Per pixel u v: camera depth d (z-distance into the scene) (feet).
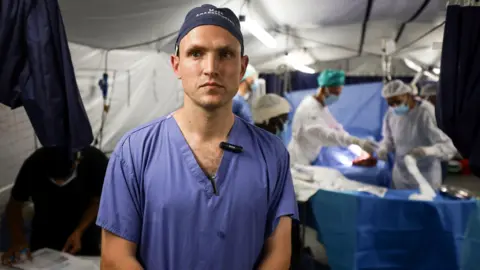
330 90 10.18
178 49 2.93
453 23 5.10
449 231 6.45
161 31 9.43
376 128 12.24
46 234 6.65
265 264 2.96
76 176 6.55
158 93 13.44
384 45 13.84
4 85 4.27
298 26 11.27
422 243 6.55
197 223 2.82
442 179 10.09
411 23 11.00
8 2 4.14
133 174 2.87
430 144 9.17
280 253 3.01
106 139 11.30
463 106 5.12
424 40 13.55
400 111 9.23
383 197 6.64
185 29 2.81
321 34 12.69
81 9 6.57
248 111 8.37
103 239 2.95
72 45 9.32
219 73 2.73
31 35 4.21
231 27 2.79
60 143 4.42
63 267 5.16
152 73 12.94
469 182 16.78
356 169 10.27
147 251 2.88
